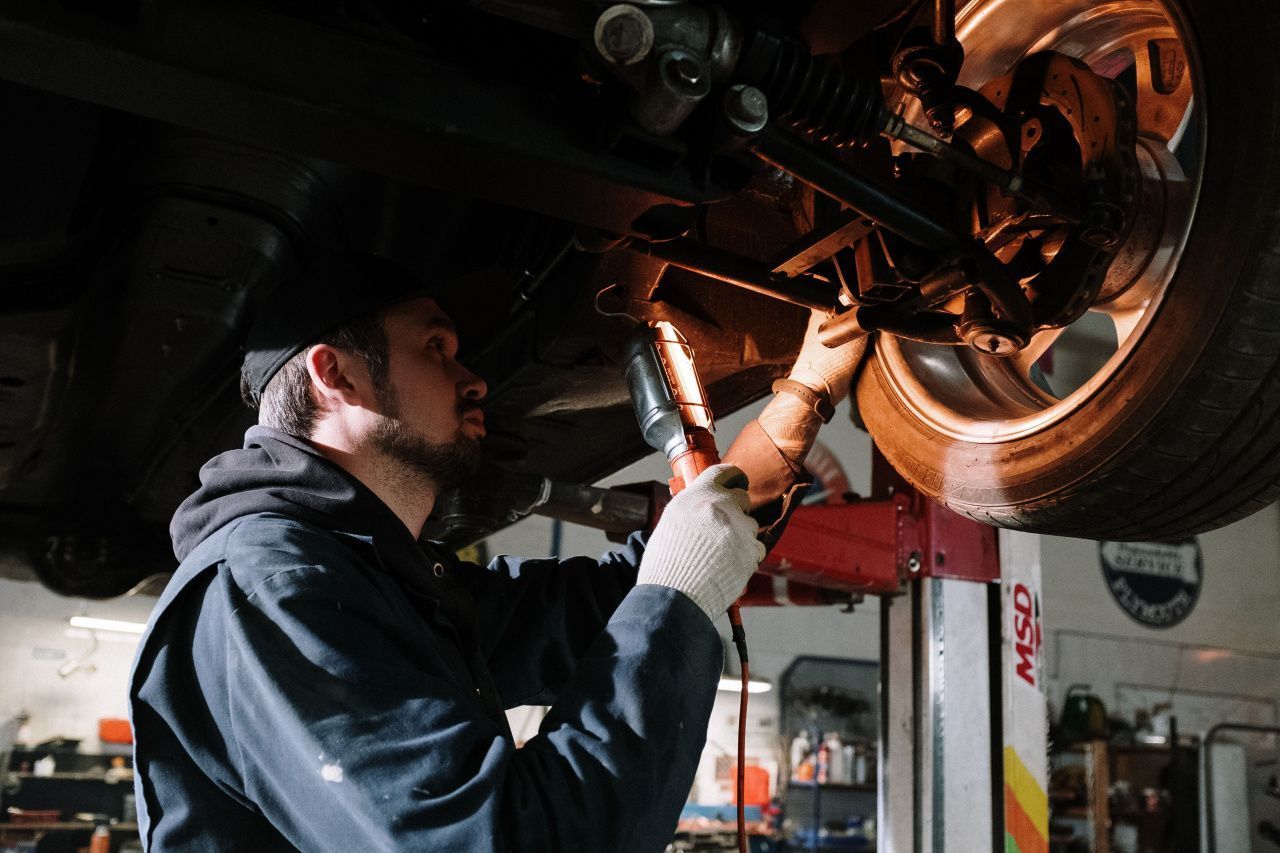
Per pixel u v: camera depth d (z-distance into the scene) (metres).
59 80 0.80
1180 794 6.57
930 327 1.14
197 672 0.79
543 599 1.16
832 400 1.31
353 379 0.97
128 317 1.72
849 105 0.90
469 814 0.66
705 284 1.51
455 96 0.85
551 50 0.94
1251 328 0.91
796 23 0.94
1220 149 0.94
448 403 1.01
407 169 0.91
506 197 0.94
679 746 0.75
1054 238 1.11
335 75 0.82
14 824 5.68
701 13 0.84
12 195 1.38
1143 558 9.31
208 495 0.92
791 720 7.63
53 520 2.71
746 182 0.94
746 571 0.86
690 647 0.79
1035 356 1.39
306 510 0.87
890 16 1.01
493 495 1.84
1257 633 9.51
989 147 1.11
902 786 2.16
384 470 0.98
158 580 3.33
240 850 0.77
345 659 0.73
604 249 1.10
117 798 6.12
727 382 1.76
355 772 0.68
